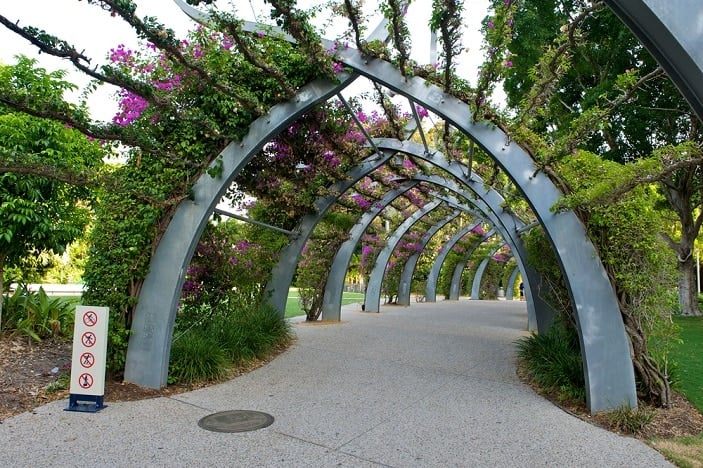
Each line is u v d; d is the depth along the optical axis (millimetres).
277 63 4789
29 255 5426
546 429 3551
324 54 4398
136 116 4754
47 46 3055
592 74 8383
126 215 4570
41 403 3854
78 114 3525
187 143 4652
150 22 3521
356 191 9516
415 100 4582
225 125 4758
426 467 2846
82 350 3832
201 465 2799
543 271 5668
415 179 9609
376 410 3986
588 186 4047
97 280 4520
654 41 1833
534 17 7027
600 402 3832
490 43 3713
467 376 5320
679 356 6121
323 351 6703
